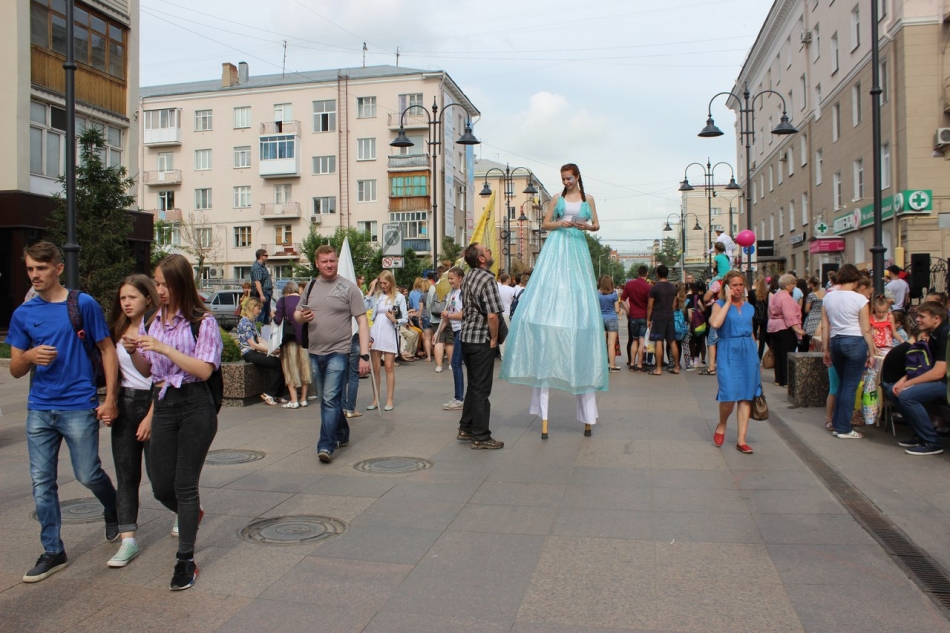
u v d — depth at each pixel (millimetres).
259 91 55250
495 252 16359
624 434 8445
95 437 4598
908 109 23281
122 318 4574
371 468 6895
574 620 3740
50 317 4445
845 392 8016
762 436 8281
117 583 4266
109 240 15594
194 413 4332
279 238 55500
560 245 8273
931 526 5113
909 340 7863
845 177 30047
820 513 5430
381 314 9961
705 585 4164
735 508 5578
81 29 22719
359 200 54219
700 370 14695
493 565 4477
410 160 52844
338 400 7242
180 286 4320
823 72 32812
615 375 14203
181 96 56344
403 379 13648
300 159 54875
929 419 7266
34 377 4496
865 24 27188
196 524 4320
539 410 8625
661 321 14055
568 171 8266
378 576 4312
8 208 20609
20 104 20641
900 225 23500
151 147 57062
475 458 7293
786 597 3994
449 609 3875
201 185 56469
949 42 22891
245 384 10492
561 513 5484
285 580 4270
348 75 55031
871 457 7156
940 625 3654
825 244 30859
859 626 3648
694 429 8719
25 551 4773
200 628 3691
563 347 7977
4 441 8180
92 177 15945
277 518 5398
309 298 7254
